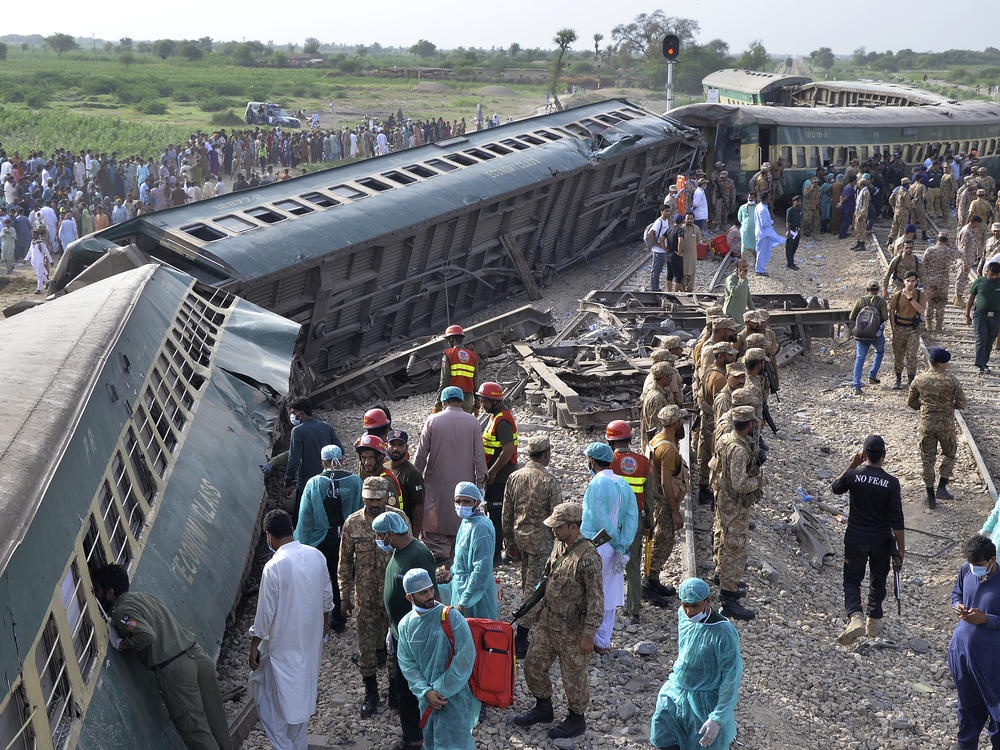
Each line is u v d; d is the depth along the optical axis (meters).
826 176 29.30
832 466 13.84
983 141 34.28
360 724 7.34
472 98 105.94
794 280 23.94
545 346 16.66
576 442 13.55
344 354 19.16
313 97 101.38
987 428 14.86
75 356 7.79
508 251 22.61
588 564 6.79
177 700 5.77
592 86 130.00
